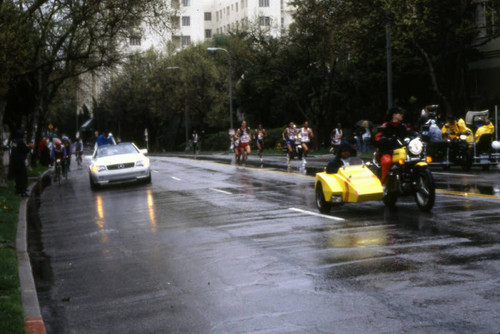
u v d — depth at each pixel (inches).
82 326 241.0
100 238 453.4
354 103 1863.9
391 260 310.7
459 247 331.0
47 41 1107.9
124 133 3676.2
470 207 477.7
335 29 1427.2
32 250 422.9
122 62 1227.2
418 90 1659.7
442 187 641.6
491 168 901.8
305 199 612.1
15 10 804.0
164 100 2962.6
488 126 871.1
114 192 839.1
